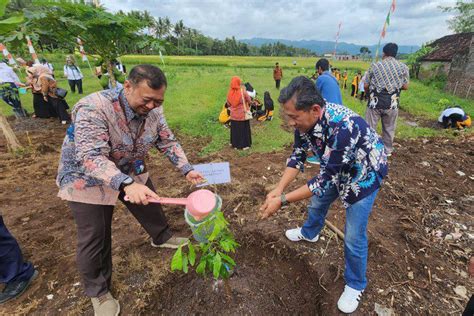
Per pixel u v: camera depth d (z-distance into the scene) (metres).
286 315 2.34
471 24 24.64
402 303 2.25
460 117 7.20
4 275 2.26
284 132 6.70
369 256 2.71
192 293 2.47
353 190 1.92
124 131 1.94
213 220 1.67
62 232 3.12
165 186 4.10
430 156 5.30
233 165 4.81
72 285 2.44
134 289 2.39
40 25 3.68
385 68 4.79
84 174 1.96
